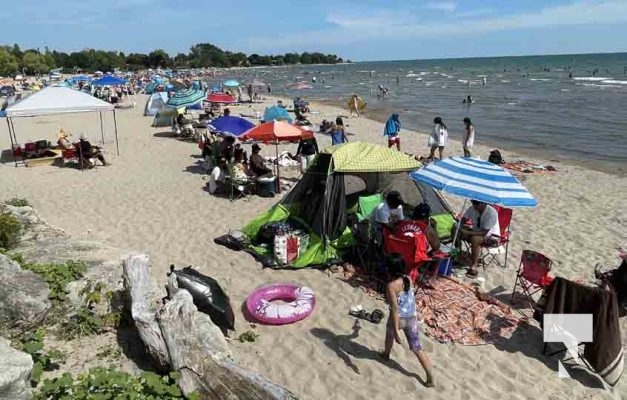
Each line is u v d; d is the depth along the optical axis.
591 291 6.20
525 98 43.50
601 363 6.10
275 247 8.79
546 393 5.90
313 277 8.48
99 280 6.77
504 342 6.82
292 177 15.15
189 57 190.25
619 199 13.86
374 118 32.91
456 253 8.58
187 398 4.73
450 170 7.98
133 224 10.87
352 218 9.30
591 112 32.75
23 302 5.80
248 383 4.62
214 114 28.66
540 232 11.12
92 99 16.91
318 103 44.72
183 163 17.05
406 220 8.09
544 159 19.56
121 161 17.34
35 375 4.82
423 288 8.00
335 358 6.32
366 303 7.69
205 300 6.59
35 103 15.89
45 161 16.61
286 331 6.89
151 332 5.35
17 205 11.11
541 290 8.05
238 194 13.19
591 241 10.61
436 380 5.97
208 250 9.48
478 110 36.09
